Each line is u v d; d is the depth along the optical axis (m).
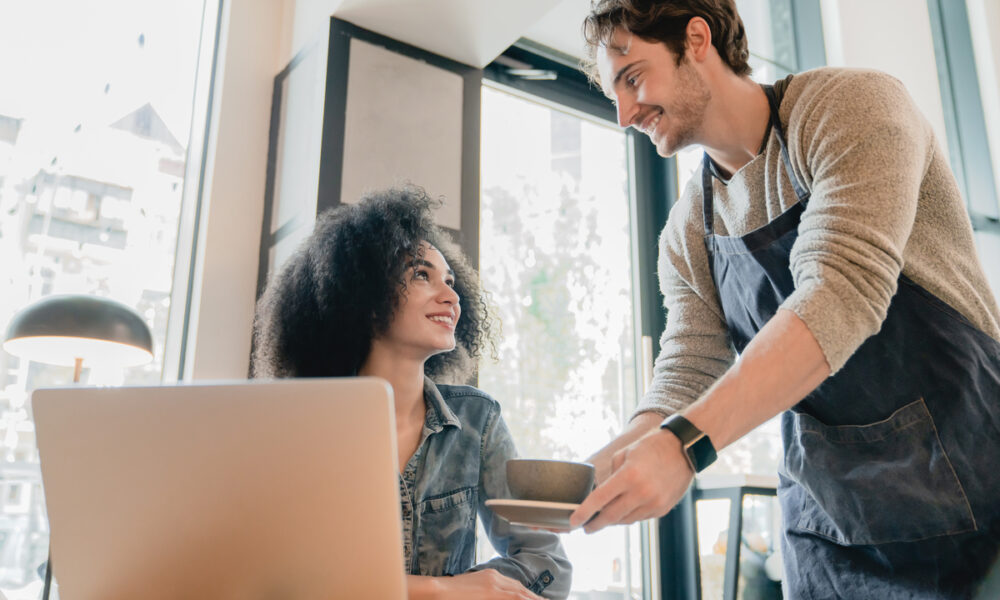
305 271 1.61
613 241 3.16
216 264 2.52
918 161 1.10
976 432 1.12
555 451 2.78
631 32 1.28
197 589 0.78
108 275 2.40
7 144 2.29
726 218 1.38
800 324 0.95
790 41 3.32
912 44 3.49
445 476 1.44
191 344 2.44
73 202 2.37
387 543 0.71
